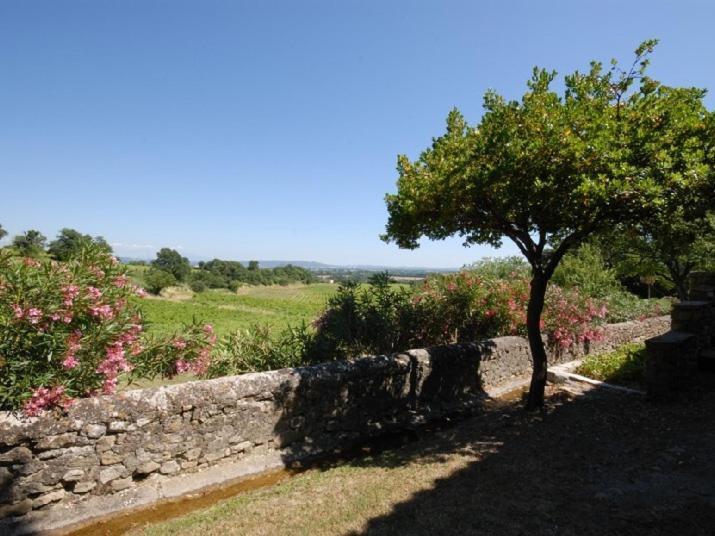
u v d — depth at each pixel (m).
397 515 3.49
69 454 3.88
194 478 4.54
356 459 5.28
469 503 3.62
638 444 4.78
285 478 4.86
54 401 3.85
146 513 4.06
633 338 12.16
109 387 4.28
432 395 7.08
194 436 4.60
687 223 5.83
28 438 3.67
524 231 5.96
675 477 3.92
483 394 7.83
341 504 3.77
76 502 3.91
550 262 6.07
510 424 5.89
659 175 4.52
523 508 3.49
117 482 4.11
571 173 4.69
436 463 4.62
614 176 4.45
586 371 8.29
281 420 5.30
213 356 6.92
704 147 4.60
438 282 9.92
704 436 4.85
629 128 4.68
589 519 3.28
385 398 6.38
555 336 9.40
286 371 5.45
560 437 5.18
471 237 6.97
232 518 3.68
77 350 4.05
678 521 3.19
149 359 5.02
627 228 6.01
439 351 7.27
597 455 4.55
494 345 8.28
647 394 6.41
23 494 3.67
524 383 8.48
